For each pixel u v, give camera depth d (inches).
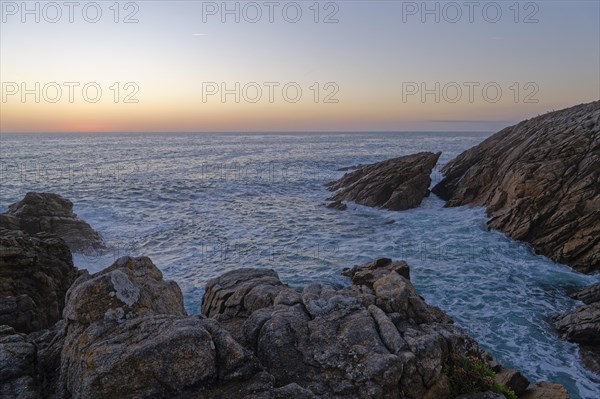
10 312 443.2
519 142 1504.7
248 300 416.5
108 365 237.0
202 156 3560.5
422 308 372.8
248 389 249.9
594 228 861.2
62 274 612.1
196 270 850.1
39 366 279.9
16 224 920.9
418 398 287.3
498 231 1052.5
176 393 241.0
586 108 1517.0
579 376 494.0
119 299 297.1
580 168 1014.4
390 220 1238.3
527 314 649.0
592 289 697.0
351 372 281.6
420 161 1508.4
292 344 307.9
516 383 359.6
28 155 3408.0
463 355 330.6
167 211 1381.6
